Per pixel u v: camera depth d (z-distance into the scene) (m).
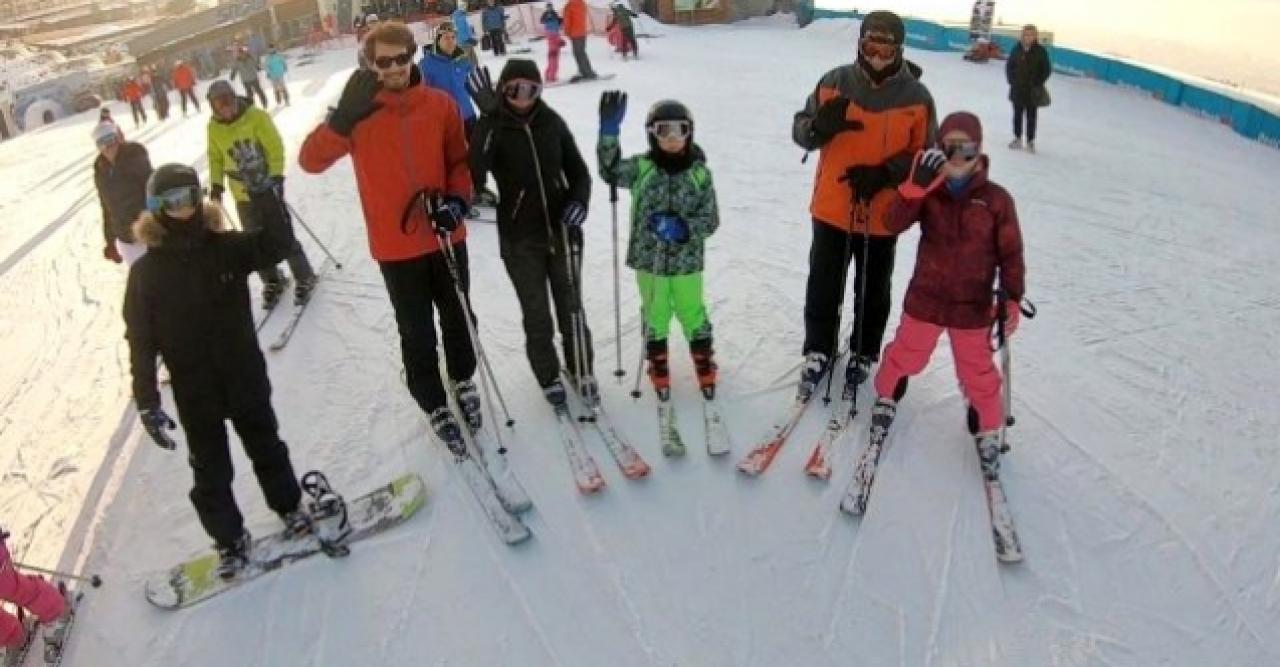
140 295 2.91
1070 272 6.02
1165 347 4.86
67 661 3.05
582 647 2.97
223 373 3.07
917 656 2.89
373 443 4.12
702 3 23.50
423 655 2.98
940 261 3.47
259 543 3.44
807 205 7.40
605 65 16.39
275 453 3.33
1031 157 9.73
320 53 26.89
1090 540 3.34
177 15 57.38
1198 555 3.27
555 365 4.09
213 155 5.23
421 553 3.40
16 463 4.35
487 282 5.88
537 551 3.38
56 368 5.53
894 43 3.53
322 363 4.93
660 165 3.73
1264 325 5.18
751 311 5.23
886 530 3.41
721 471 3.75
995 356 4.70
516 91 3.47
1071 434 3.99
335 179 9.06
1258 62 20.73
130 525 3.72
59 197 11.38
